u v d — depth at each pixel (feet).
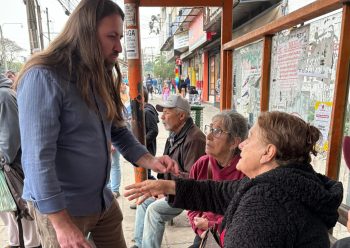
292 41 6.04
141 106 9.82
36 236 8.87
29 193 4.75
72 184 4.93
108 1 4.86
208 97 59.57
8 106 7.84
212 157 6.80
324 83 5.24
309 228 3.19
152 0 9.61
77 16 4.68
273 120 3.80
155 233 8.31
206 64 59.16
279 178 3.29
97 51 4.76
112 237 6.31
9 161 8.04
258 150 3.84
